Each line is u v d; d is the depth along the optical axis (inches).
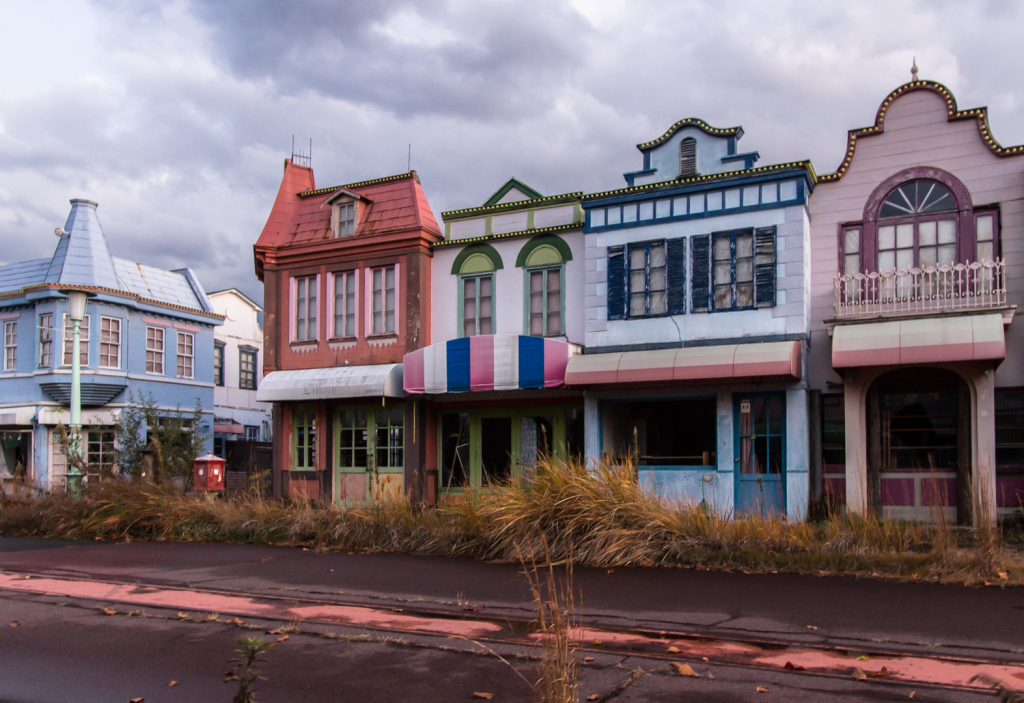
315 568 413.7
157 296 1120.2
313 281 796.0
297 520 526.3
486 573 390.9
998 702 199.8
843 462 596.7
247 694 169.6
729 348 590.2
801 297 593.6
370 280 765.3
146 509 581.9
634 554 402.0
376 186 788.0
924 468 580.4
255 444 1062.4
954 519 565.3
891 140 597.0
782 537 408.5
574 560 410.0
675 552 402.6
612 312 655.8
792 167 593.9
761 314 605.6
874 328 550.0
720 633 269.4
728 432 610.9
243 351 1355.8
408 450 731.4
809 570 373.1
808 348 606.2
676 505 443.2
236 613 310.8
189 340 1165.1
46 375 1009.5
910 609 295.3
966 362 545.3
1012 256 556.7
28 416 1015.0
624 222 658.2
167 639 276.1
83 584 381.4
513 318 712.4
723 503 586.9
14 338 1061.1
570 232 694.5
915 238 585.0
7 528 611.5
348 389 727.7
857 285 589.6
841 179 610.2
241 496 633.0
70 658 257.0
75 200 1069.8
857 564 370.3
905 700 202.2
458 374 673.6
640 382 610.5
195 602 333.1
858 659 236.8
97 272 1037.2
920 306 566.9
